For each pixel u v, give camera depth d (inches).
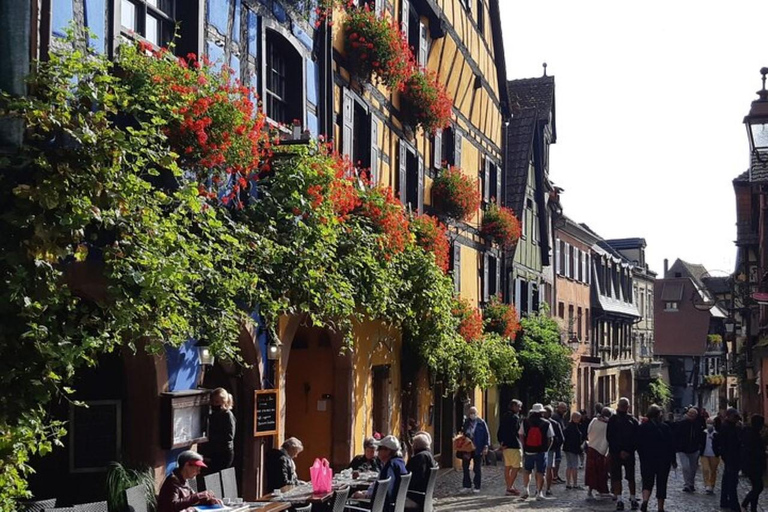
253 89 442.0
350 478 430.9
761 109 556.1
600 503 609.0
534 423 623.8
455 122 863.1
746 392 1368.1
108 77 242.8
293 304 414.6
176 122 313.3
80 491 356.8
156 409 359.3
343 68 573.0
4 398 209.3
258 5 449.7
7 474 211.8
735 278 1385.3
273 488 404.2
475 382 778.2
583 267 1640.0
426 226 636.7
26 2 231.1
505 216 958.4
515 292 1103.6
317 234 399.9
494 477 766.5
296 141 417.4
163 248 254.8
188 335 315.3
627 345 2007.9
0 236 212.1
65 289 220.2
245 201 415.8
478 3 974.4
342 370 571.8
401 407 689.6
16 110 217.2
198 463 313.9
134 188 237.5
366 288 482.0
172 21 384.2
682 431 697.6
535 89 1263.5
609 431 587.2
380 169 645.3
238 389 450.3
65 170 219.0
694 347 2281.0
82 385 360.5
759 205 1107.3
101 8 322.7
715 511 594.6
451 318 657.0
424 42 762.8
